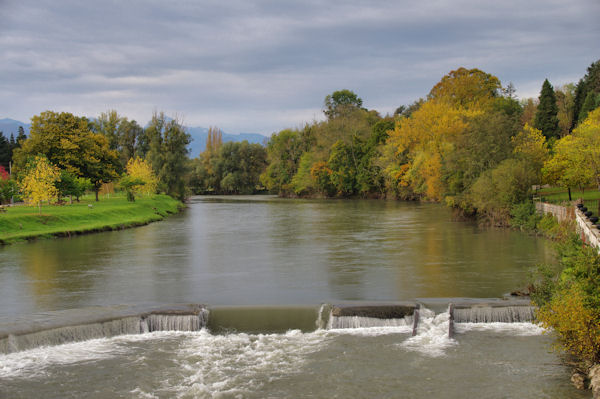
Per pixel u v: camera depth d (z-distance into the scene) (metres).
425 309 23.38
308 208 98.50
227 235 53.72
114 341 21.17
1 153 142.00
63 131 78.94
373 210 88.56
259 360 19.23
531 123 97.81
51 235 51.06
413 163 98.25
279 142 166.25
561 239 41.00
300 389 16.91
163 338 21.58
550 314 18.23
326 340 21.12
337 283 29.88
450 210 81.25
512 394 16.09
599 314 17.14
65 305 25.42
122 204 80.69
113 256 40.09
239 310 23.72
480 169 62.47
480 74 103.88
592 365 17.31
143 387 17.16
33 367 18.62
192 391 16.86
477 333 21.38
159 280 31.27
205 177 186.62
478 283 29.02
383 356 19.30
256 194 185.62
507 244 42.88
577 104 101.44
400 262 36.00
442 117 83.25
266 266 35.59
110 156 89.81
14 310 24.45
